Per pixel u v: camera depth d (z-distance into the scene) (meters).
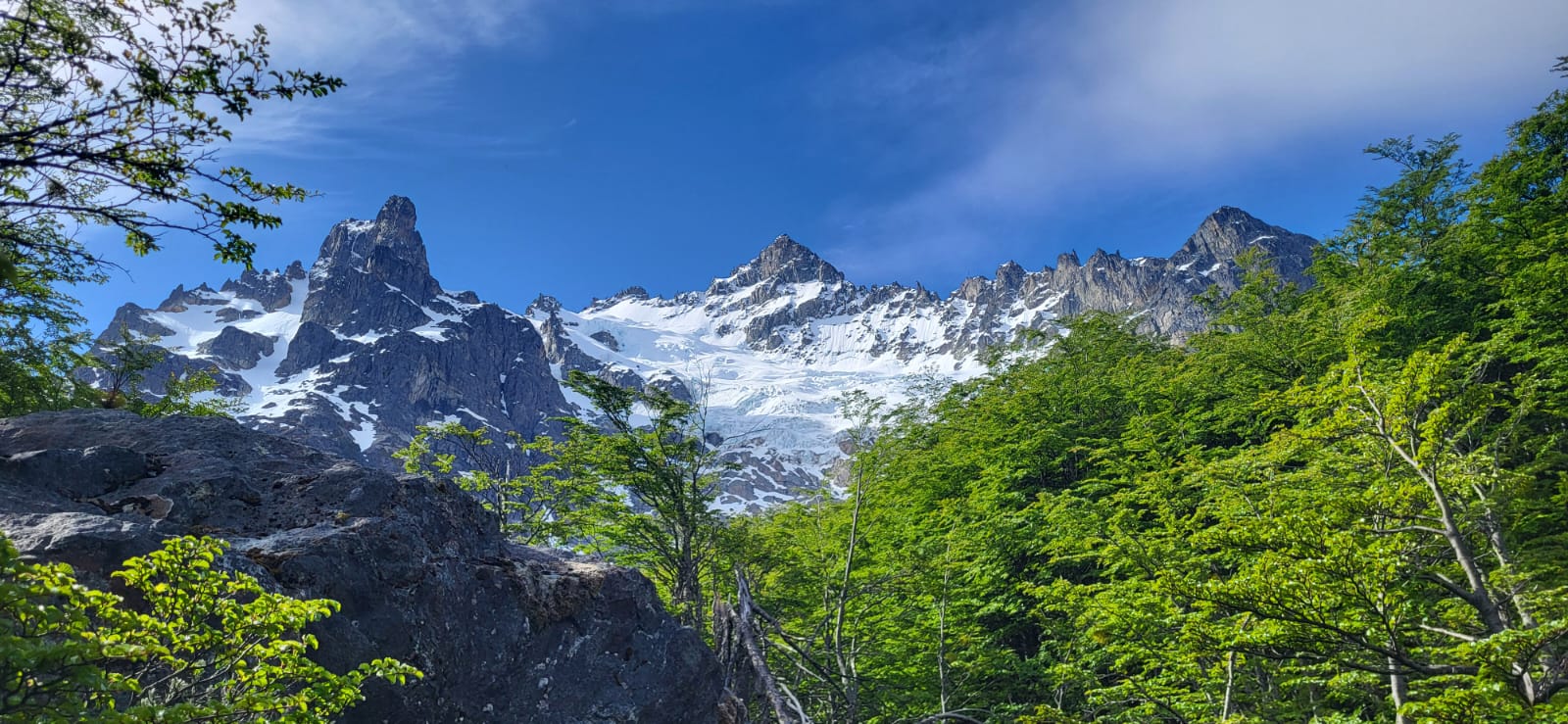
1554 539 15.77
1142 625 16.61
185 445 10.67
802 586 26.91
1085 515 21.56
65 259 5.48
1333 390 14.63
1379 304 25.36
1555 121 27.28
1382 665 11.75
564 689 10.42
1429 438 12.52
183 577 4.95
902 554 25.58
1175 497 20.72
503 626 10.16
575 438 25.09
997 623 27.58
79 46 4.84
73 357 22.39
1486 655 9.32
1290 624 10.83
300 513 9.69
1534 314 21.16
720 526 25.66
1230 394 31.53
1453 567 14.15
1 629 3.80
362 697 5.49
